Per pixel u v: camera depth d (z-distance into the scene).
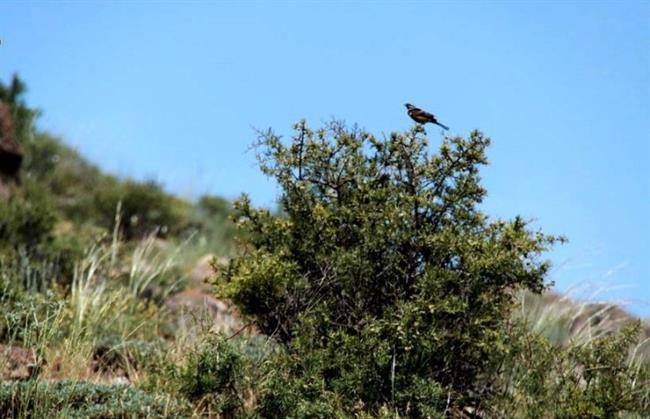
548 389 12.27
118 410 11.66
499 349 11.71
